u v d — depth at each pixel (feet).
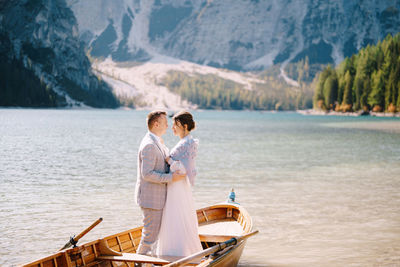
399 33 483.92
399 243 28.73
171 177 18.97
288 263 25.17
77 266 18.94
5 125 190.49
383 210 38.19
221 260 19.24
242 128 215.51
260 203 40.93
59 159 74.33
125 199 41.55
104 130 169.78
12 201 40.24
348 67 507.71
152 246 19.85
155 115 19.42
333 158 81.10
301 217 35.70
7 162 69.41
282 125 256.52
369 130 195.52
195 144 19.53
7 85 586.45
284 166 68.80
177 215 19.51
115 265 20.40
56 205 38.73
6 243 28.02
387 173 61.62
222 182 53.01
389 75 425.28
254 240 29.53
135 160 73.87
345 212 37.22
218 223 27.76
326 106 531.50
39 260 17.53
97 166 65.82
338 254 26.53
